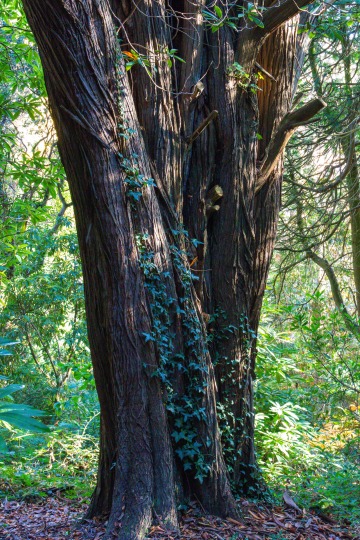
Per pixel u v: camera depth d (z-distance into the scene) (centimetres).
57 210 1576
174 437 523
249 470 629
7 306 1235
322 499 610
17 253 960
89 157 482
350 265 1552
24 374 1220
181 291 550
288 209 1317
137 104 560
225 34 627
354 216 1446
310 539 504
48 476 746
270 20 610
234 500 550
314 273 1519
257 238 670
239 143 633
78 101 469
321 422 993
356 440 864
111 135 487
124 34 554
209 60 630
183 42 606
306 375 1112
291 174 1225
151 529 469
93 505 535
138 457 489
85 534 486
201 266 601
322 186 1245
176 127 581
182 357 534
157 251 521
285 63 666
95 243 506
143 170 513
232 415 620
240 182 633
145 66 525
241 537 489
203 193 615
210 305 631
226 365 629
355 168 1348
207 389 545
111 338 498
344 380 866
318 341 820
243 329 640
